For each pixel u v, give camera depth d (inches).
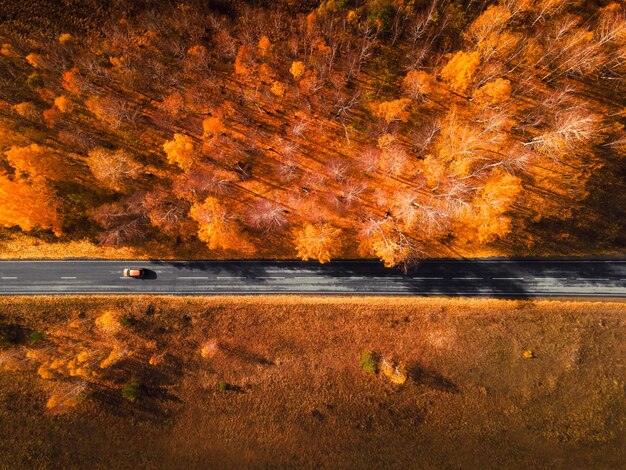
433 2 2164.1
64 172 2310.5
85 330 2497.5
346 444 2469.2
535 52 2260.1
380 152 2380.7
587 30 2202.3
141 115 2428.6
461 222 2306.8
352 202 2418.8
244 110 2432.3
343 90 2413.9
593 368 2425.0
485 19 2096.5
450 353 2465.6
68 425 2492.6
